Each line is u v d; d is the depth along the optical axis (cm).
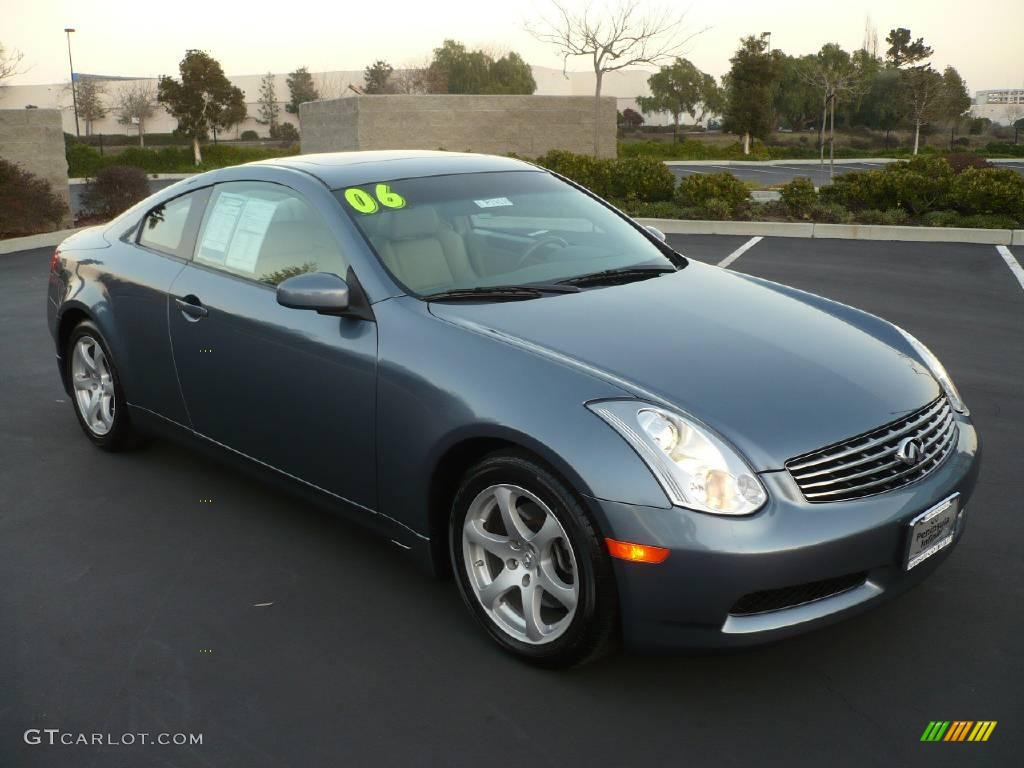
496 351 280
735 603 241
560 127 2347
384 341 302
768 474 246
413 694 269
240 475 431
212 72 4278
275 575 339
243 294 354
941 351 640
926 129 5347
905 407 278
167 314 386
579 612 256
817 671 276
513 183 393
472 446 283
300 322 329
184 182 418
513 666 281
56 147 1686
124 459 450
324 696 268
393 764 239
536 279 338
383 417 301
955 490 276
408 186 364
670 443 246
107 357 431
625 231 396
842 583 257
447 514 301
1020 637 293
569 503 252
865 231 1246
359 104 2198
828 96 3244
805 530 241
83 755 243
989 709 258
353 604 319
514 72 6662
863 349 310
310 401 328
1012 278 915
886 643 290
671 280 353
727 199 1434
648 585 243
